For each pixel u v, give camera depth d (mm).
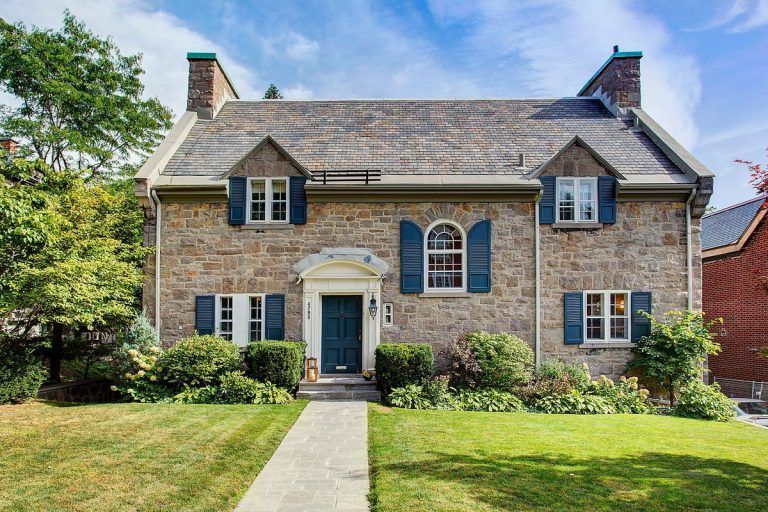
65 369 15492
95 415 9789
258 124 16047
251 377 12250
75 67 21828
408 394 11547
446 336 13344
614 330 13695
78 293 10906
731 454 8148
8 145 18688
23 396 11180
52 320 11930
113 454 7316
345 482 6520
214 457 7285
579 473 6844
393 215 13586
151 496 5855
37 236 9883
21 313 11680
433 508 5551
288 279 13453
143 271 13422
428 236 13688
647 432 9523
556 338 13430
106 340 16094
